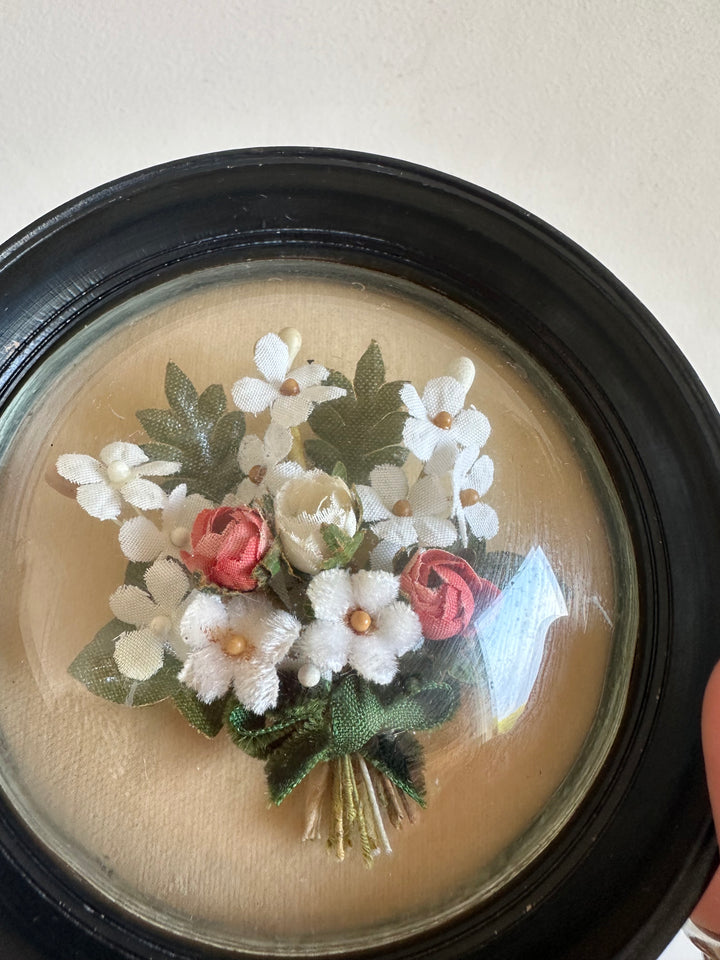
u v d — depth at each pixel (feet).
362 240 0.37
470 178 0.46
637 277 0.46
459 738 0.32
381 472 0.31
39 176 0.45
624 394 0.35
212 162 0.35
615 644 0.34
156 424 0.33
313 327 0.36
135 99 0.45
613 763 0.32
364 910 0.31
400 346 0.36
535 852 0.32
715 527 0.33
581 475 0.35
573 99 0.45
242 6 0.45
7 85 0.44
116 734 0.32
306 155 0.36
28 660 0.32
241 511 0.27
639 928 0.30
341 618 0.28
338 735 0.29
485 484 0.33
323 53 0.45
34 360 0.35
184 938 0.31
